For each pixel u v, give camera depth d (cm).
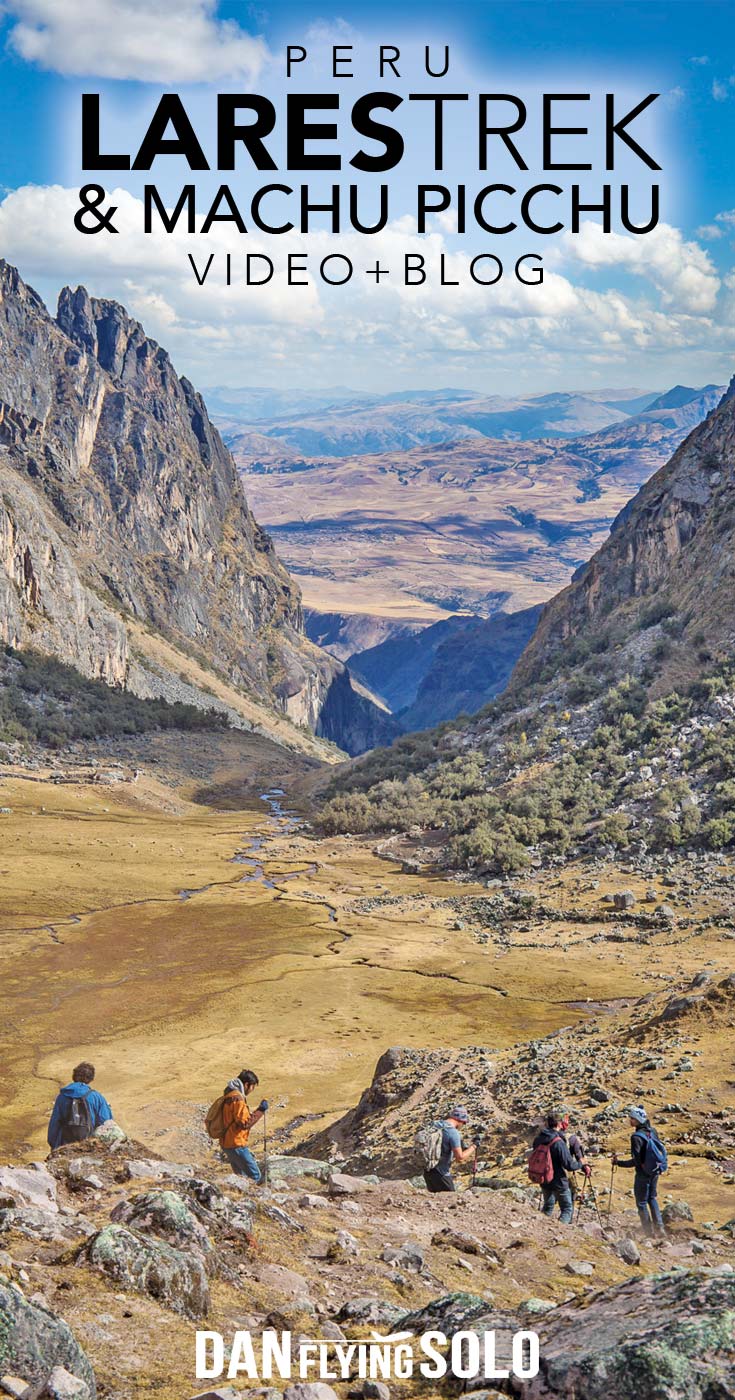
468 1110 4762
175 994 10169
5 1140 6606
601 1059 5053
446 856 16250
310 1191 2112
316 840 18538
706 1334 876
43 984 10525
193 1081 7588
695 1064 4650
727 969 9438
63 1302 1105
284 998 9869
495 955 11075
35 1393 866
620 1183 3347
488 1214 1994
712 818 14175
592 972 10062
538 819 15612
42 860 15800
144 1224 1308
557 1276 1669
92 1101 1892
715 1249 2123
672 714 17325
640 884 12988
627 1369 861
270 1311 1235
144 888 14650
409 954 11331
